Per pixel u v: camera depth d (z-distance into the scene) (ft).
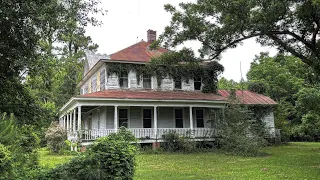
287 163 46.06
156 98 70.44
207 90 85.20
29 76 35.22
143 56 81.61
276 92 132.77
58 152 65.51
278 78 134.82
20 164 21.01
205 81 85.56
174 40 59.41
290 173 36.40
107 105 67.36
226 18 51.01
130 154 23.48
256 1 47.98
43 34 29.63
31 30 26.73
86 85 104.42
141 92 76.02
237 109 65.46
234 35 56.39
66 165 22.75
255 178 33.40
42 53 33.55
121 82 77.41
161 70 80.84
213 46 59.06
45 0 27.12
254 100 88.74
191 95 79.10
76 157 23.06
